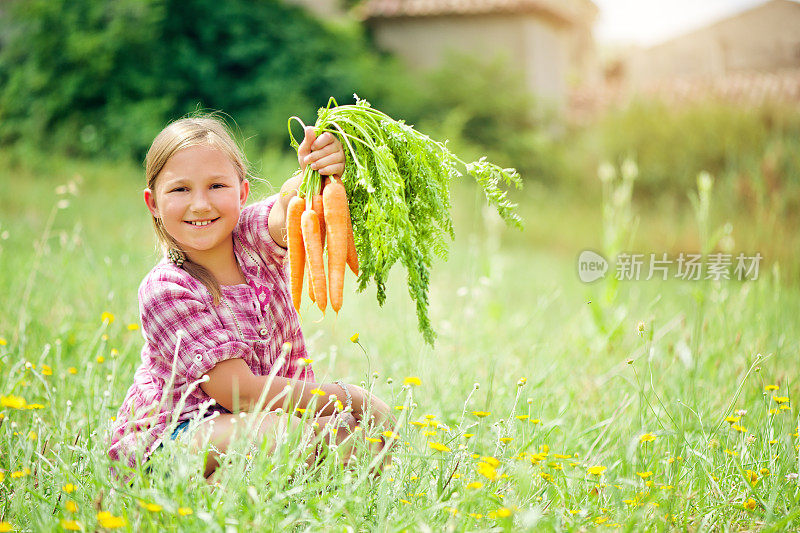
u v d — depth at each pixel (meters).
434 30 25.98
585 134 22.64
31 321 5.45
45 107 19.22
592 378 5.67
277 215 3.68
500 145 22.75
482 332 6.61
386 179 3.45
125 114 19.19
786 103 19.03
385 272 3.44
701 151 18.50
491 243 7.97
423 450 3.67
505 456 3.63
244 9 21.11
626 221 7.14
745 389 4.91
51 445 3.90
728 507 3.38
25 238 9.43
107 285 6.59
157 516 2.83
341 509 2.98
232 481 2.90
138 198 14.31
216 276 3.63
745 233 12.59
